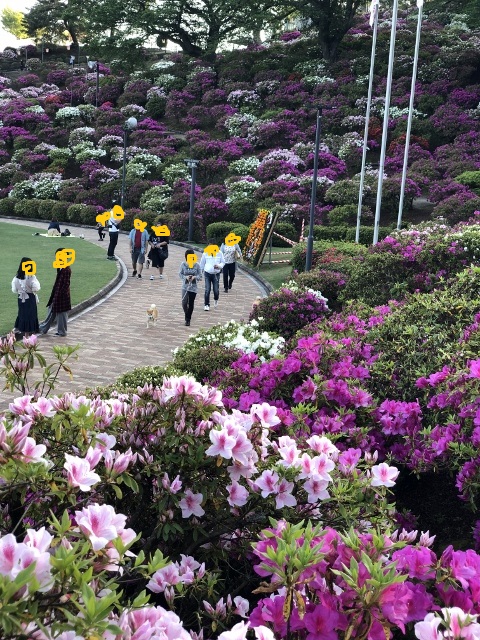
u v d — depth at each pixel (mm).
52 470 2873
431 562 2281
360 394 4844
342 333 7082
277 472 2975
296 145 39250
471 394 4285
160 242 20141
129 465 3037
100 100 56312
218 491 3141
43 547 1918
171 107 50625
